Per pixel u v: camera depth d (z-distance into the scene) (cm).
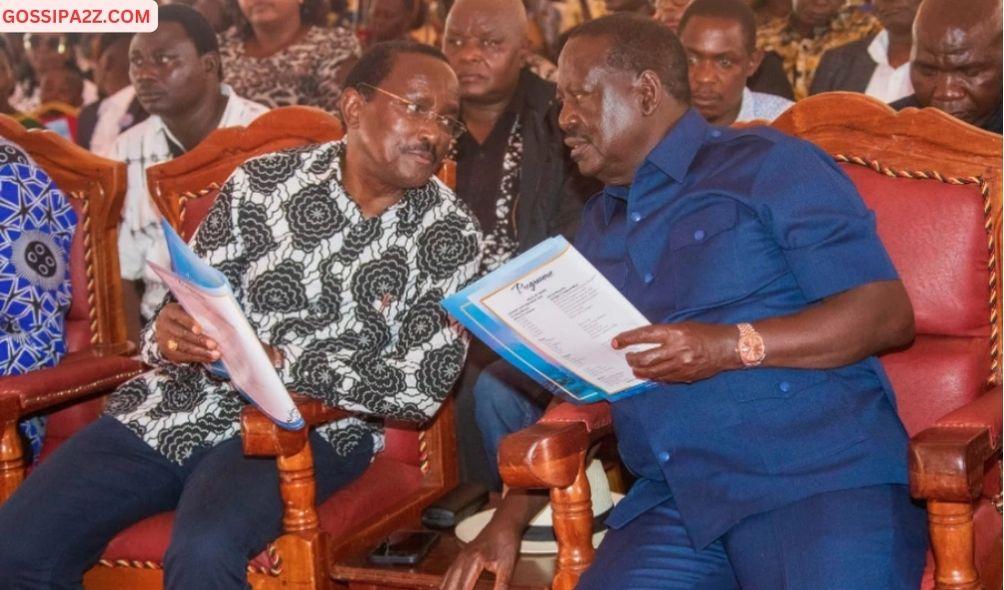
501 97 316
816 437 172
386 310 228
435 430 248
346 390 216
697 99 303
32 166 264
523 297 161
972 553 157
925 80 276
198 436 228
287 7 390
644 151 188
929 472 152
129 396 237
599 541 210
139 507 223
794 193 175
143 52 383
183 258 181
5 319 256
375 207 228
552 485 181
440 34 387
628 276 190
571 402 193
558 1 362
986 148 197
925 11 273
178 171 266
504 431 279
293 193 228
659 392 182
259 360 178
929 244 200
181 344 199
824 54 338
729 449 176
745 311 178
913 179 203
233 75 397
